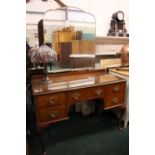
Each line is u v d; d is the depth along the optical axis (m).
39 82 1.69
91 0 2.13
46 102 1.43
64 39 1.95
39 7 1.81
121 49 2.35
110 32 2.30
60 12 1.91
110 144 1.76
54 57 1.62
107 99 1.77
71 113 2.41
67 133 1.96
